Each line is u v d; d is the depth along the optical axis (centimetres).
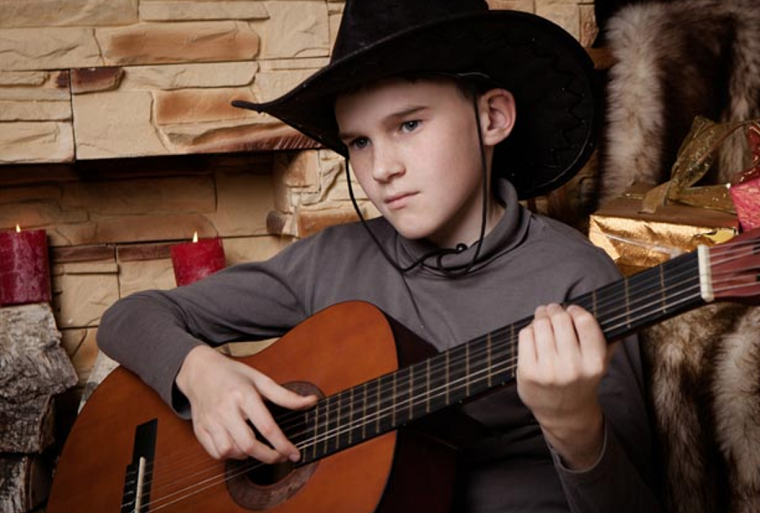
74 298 202
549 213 186
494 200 132
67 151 179
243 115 182
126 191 202
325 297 138
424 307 127
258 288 143
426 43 114
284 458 111
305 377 119
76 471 134
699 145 149
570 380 88
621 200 160
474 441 110
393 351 113
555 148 137
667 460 145
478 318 123
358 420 107
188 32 180
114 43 178
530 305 120
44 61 176
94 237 202
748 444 133
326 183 184
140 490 126
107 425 136
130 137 180
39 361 182
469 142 122
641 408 116
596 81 130
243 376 119
